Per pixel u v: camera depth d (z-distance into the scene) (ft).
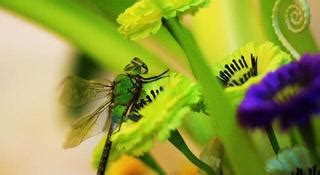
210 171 1.14
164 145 1.60
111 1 1.77
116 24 1.77
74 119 1.64
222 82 1.18
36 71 1.86
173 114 1.08
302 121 0.87
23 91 1.87
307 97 0.87
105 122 1.30
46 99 1.82
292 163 1.04
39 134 1.83
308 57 0.91
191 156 1.14
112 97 1.24
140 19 1.17
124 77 1.24
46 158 1.83
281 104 0.89
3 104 1.84
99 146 1.30
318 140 0.99
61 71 1.84
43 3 1.83
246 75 1.16
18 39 1.88
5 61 1.89
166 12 1.16
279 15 1.23
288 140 1.12
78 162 1.81
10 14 1.87
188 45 1.16
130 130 1.12
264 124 0.89
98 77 1.77
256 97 0.91
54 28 1.83
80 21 1.80
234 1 1.70
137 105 1.20
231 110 1.11
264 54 1.15
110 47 1.76
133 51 1.76
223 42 1.69
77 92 1.31
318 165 1.03
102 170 1.24
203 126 1.44
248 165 1.12
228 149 1.13
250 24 1.65
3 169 1.84
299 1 1.21
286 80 0.91
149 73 1.73
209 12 1.69
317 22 1.53
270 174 1.07
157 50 1.75
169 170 1.58
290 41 1.26
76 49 1.81
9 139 1.85
